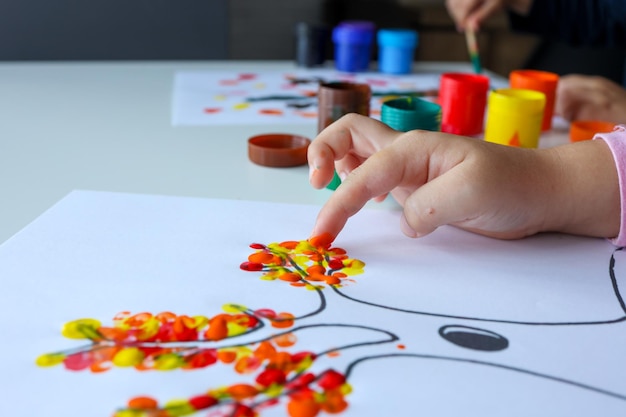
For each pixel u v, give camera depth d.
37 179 0.66
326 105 0.78
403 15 2.13
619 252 0.54
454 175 0.51
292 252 0.51
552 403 0.35
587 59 2.08
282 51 2.05
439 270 0.50
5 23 1.51
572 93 0.98
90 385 0.35
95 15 1.58
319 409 0.33
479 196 0.51
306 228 0.56
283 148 0.75
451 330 0.41
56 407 0.33
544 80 0.90
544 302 0.46
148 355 0.37
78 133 0.83
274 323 0.41
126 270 0.47
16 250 0.49
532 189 0.53
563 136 0.89
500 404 0.35
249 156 0.75
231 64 1.35
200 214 0.58
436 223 0.52
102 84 1.12
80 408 0.33
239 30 2.01
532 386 0.36
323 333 0.40
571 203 0.54
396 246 0.53
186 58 1.70
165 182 0.66
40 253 0.48
